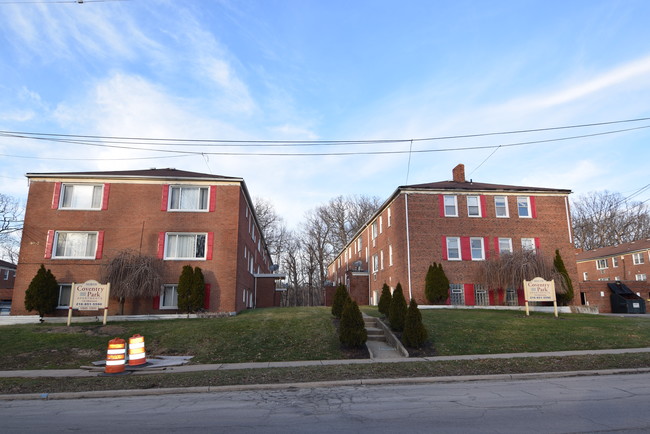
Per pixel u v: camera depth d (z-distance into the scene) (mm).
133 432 6336
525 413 7012
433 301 25062
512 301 26078
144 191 23094
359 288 37750
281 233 65562
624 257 48219
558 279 24188
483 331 16344
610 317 20516
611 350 14031
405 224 26875
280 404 8156
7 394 9359
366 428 6328
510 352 13992
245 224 27406
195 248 22922
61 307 21453
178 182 23375
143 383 10242
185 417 7234
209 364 12930
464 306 24969
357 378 10477
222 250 22828
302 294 67188
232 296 22359
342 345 14719
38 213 22453
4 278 50469
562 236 27641
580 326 17453
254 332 16297
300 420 6891
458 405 7727
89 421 7039
